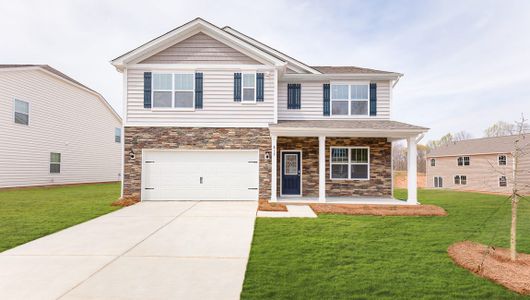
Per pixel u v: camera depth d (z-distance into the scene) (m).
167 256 5.27
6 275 4.39
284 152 13.30
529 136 26.30
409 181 11.20
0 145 16.38
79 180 22.47
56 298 3.66
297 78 13.38
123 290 3.89
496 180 27.75
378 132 11.17
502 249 5.67
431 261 4.95
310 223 7.90
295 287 3.93
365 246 5.79
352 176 13.34
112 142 26.70
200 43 12.25
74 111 21.97
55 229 7.18
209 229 7.26
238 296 3.71
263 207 10.18
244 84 12.26
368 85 13.50
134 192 11.98
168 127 12.08
